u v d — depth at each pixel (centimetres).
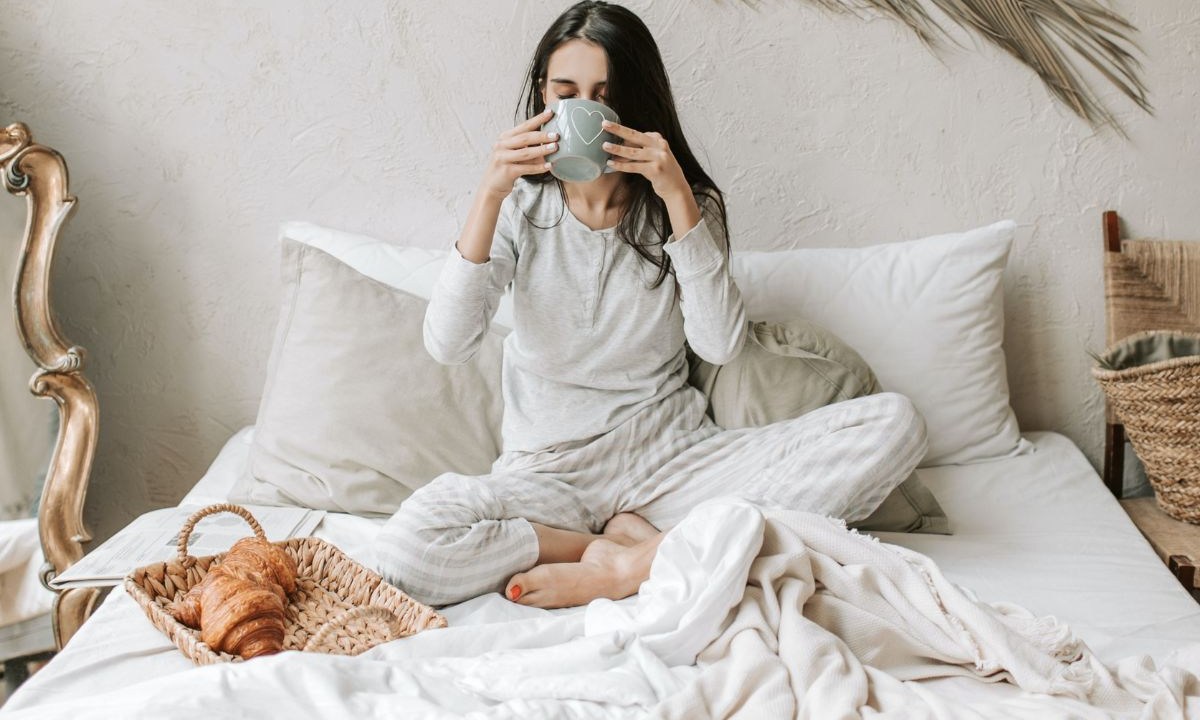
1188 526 156
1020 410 186
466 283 133
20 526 164
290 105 173
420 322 159
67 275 178
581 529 138
